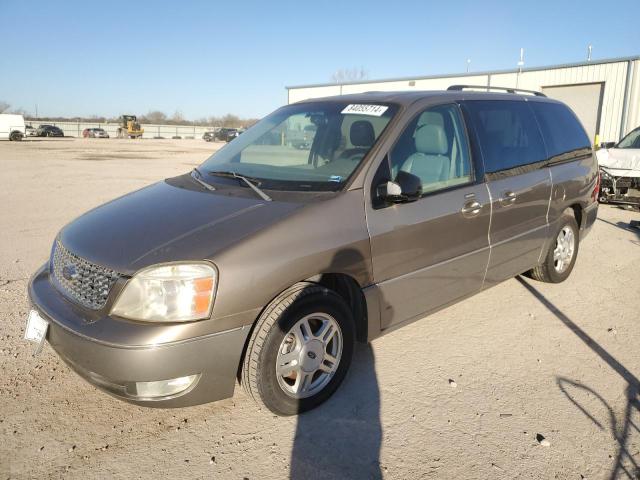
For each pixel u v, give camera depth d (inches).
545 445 109.0
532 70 996.6
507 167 166.4
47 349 147.1
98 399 124.2
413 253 134.1
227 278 101.6
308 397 119.0
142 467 101.7
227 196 127.6
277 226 109.9
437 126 147.6
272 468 102.0
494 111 170.1
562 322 173.6
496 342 157.9
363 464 103.3
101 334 98.9
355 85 1283.2
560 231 200.5
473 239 152.1
